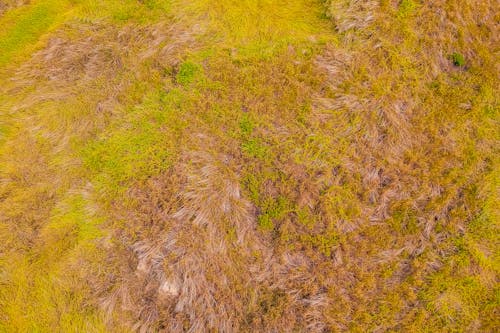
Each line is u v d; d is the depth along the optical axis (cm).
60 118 562
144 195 520
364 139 535
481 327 464
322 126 539
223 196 510
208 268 488
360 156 529
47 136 556
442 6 579
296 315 473
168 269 484
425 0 582
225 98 554
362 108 544
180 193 513
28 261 507
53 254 504
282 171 520
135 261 496
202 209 504
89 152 543
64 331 480
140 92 566
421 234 498
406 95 551
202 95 556
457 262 484
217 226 501
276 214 504
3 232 518
